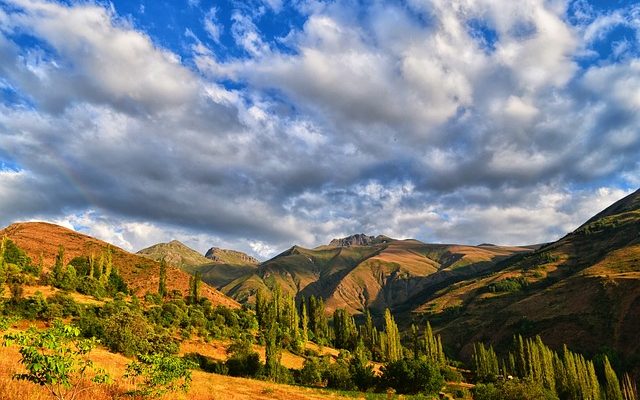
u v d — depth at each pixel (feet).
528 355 383.04
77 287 336.29
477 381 424.05
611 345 511.81
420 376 279.69
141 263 534.78
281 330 398.62
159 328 281.54
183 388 79.87
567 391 355.77
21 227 588.50
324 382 293.43
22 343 42.78
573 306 641.40
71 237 588.50
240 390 158.92
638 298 556.92
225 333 342.85
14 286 248.52
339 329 523.29
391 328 479.41
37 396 55.72
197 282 438.40
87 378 78.69
